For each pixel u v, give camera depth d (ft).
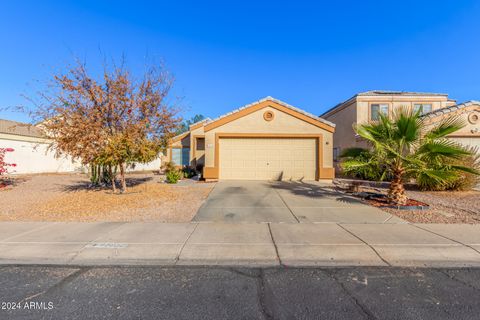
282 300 9.68
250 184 40.70
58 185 41.63
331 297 9.87
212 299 9.73
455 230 17.38
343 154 30.71
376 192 33.40
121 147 28.60
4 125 60.29
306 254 13.67
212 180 44.78
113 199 28.66
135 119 30.27
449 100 63.36
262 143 45.65
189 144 77.51
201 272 11.93
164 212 22.66
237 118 45.37
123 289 10.44
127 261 13.00
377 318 8.61
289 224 18.93
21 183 44.47
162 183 43.50
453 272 11.93
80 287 10.59
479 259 13.16
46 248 14.32
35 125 29.66
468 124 42.09
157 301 9.59
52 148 31.27
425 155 24.23
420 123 25.13
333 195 31.01
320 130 44.93
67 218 20.70
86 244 14.87
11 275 11.59
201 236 16.26
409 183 40.65
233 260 13.12
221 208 24.16
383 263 12.80
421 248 14.33
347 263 12.81
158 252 13.89
